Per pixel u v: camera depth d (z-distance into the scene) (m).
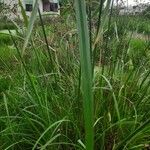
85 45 1.38
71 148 2.04
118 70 2.59
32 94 2.38
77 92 2.19
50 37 2.94
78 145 1.94
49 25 3.32
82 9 1.36
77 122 2.10
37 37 2.89
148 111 2.21
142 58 2.62
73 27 2.95
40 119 2.11
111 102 2.20
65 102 2.23
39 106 2.14
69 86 2.35
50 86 2.38
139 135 2.04
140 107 2.31
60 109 2.13
